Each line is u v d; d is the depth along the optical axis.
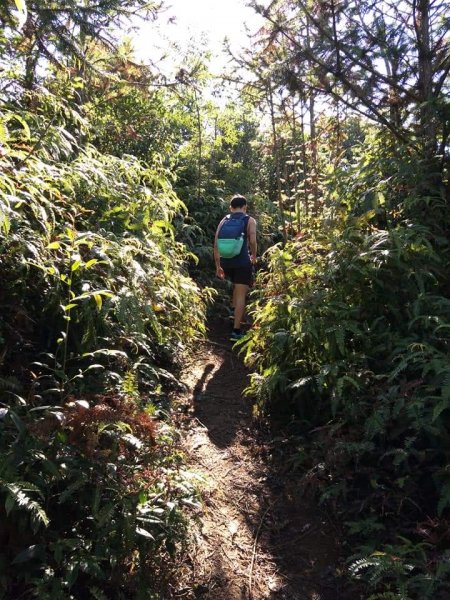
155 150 7.25
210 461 3.40
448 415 2.91
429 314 3.41
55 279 3.04
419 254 3.67
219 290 6.35
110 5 4.16
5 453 2.22
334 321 3.53
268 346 4.13
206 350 5.10
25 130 3.39
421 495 2.76
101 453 2.40
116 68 5.51
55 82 4.71
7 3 3.54
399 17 4.17
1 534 2.16
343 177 4.80
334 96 4.35
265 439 3.69
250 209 8.21
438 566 2.28
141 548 2.32
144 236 4.27
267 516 3.01
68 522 2.37
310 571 2.65
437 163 4.09
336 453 2.95
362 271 3.54
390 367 3.28
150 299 3.63
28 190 3.26
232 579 2.57
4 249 2.90
